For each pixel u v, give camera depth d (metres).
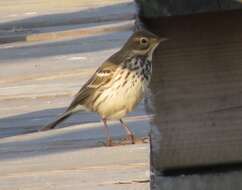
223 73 9.70
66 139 9.97
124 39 14.02
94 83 10.23
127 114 10.83
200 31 10.05
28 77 12.55
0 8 17.19
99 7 16.45
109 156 9.20
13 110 11.23
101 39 14.22
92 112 10.76
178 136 9.24
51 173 8.75
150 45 10.22
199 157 9.14
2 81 12.45
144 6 10.62
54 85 12.09
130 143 9.61
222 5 10.40
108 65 10.23
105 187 8.22
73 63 12.98
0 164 9.16
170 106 9.48
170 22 10.50
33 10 16.77
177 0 10.51
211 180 8.89
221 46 9.96
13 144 9.88
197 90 9.58
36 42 14.56
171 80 9.78
